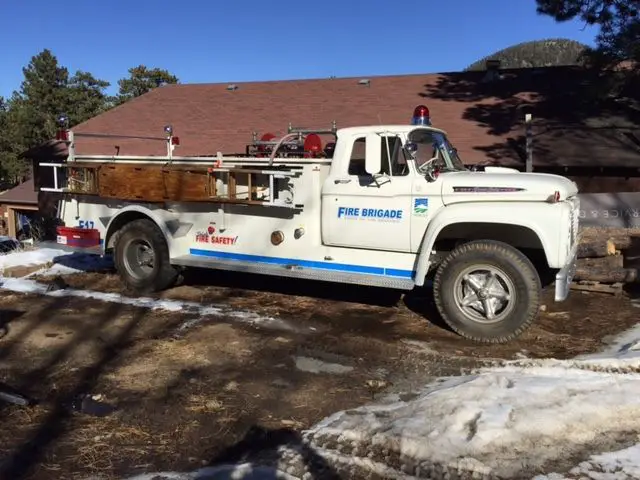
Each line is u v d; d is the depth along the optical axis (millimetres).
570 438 3660
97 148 16594
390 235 6109
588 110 14039
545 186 5484
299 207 6500
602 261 7312
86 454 3631
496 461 3416
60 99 43531
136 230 7465
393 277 6195
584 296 7234
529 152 11602
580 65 15812
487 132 13555
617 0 11078
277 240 6723
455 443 3586
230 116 17281
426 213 5914
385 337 5832
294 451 3609
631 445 3594
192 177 6953
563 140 12688
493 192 5641
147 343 5637
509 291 5531
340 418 4043
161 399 4422
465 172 6215
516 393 4207
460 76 17672
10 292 7559
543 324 6211
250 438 3822
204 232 7266
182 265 7348
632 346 5312
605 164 11758
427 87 17031
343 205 6309
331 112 16172
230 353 5375
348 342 5660
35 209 22406
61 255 9758
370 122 15000
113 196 7590
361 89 17609
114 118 18609
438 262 6262
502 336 5562
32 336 5863
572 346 5516
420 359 5203
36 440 3809
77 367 5062
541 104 14703
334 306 6938
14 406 4309
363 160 6246
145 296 7387
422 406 4113
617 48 11148
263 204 6547
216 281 8188
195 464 3514
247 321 6312
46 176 17031
